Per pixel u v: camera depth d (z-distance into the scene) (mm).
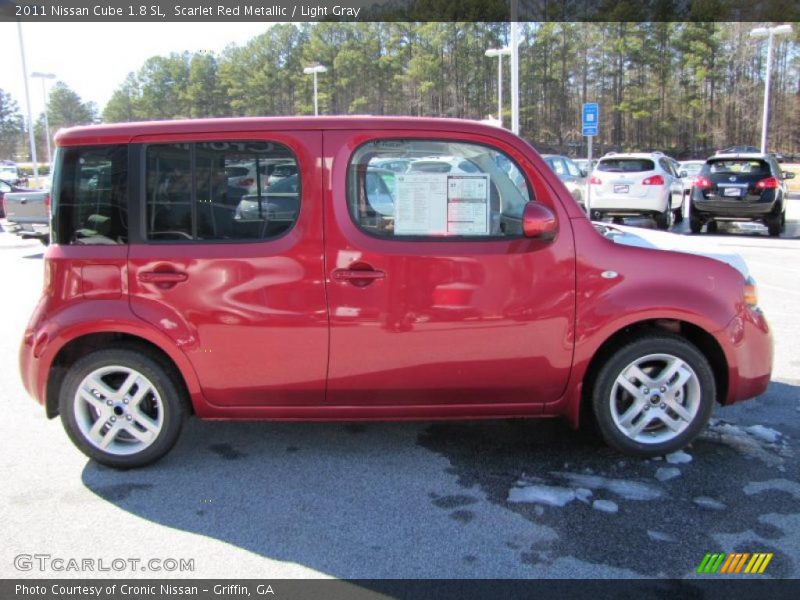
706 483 3520
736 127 70688
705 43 67500
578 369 3664
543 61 71188
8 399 4906
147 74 64812
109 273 3592
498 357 3617
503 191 3625
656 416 3746
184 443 4117
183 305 3576
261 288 3547
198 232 3611
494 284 3557
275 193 3582
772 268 10242
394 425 4371
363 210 3578
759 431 4148
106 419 3701
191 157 3598
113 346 3666
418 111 69000
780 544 2963
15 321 7348
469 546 2973
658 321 3834
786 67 68625
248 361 3607
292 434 4242
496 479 3598
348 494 3451
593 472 3664
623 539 3016
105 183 3619
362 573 2791
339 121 3592
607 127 72562
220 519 3219
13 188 21047
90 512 3291
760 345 3783
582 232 3615
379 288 3533
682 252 3707
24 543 3025
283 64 67625
